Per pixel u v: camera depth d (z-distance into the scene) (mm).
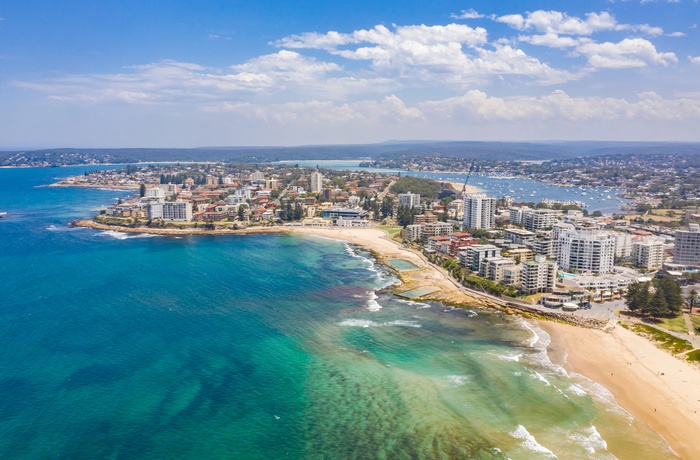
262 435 127125
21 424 128125
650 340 189500
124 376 155625
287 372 161625
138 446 121250
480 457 119750
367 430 130250
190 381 153750
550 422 134625
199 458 117875
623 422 134750
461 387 153375
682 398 147500
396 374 161625
